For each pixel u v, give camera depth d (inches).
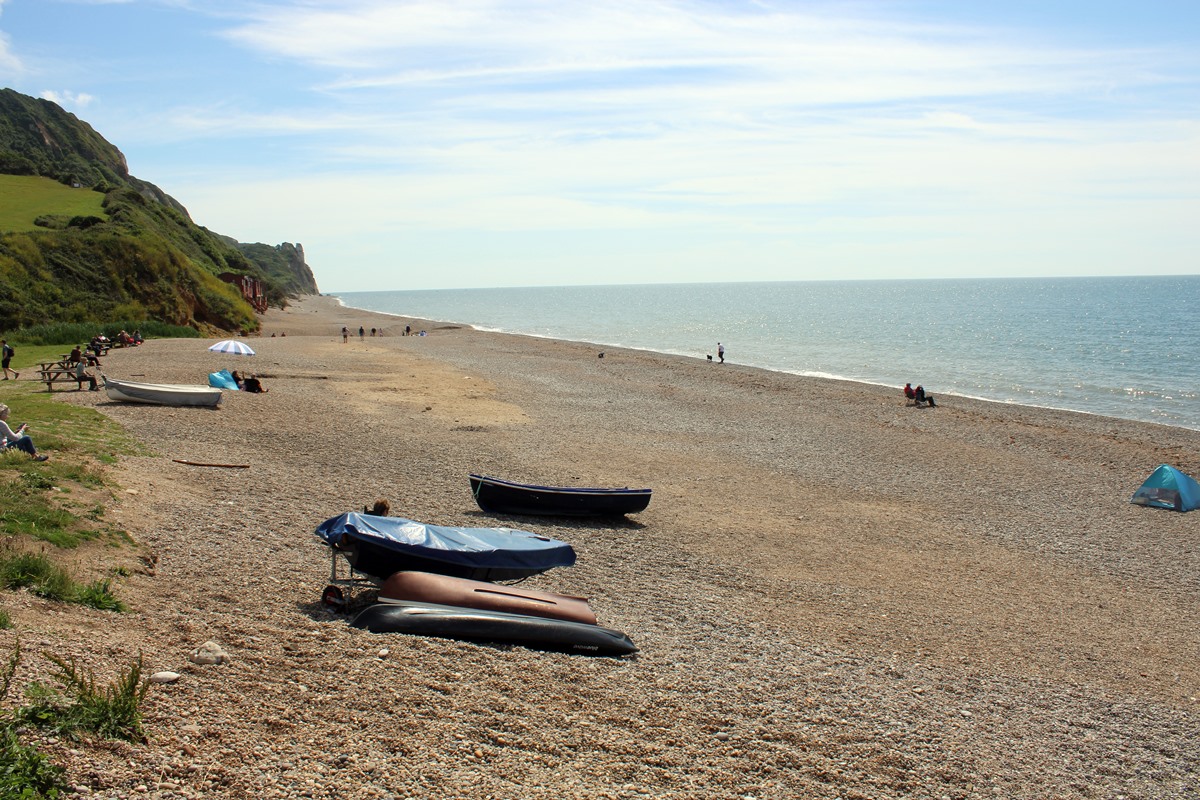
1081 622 554.3
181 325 2586.1
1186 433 1318.9
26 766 217.6
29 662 283.1
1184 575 667.4
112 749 243.9
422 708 322.0
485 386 1577.3
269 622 395.2
